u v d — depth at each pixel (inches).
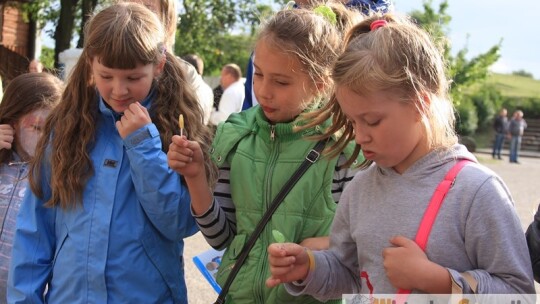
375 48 65.5
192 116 93.0
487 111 1250.0
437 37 75.9
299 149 84.3
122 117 87.0
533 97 1439.5
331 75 70.9
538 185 550.9
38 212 91.9
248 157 86.8
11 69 597.9
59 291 88.0
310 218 83.1
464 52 807.1
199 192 83.3
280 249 70.4
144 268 87.4
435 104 67.2
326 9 88.0
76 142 89.4
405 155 67.1
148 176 85.1
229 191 89.0
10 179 112.5
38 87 114.3
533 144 1213.7
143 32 85.1
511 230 63.9
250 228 84.8
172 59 94.7
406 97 64.9
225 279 85.5
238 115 92.9
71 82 91.7
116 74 84.7
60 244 89.2
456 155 68.3
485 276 63.1
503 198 64.9
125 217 87.4
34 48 725.3
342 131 82.7
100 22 85.5
